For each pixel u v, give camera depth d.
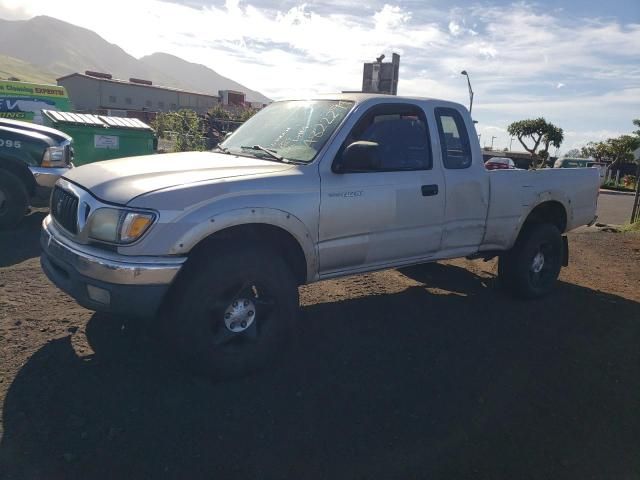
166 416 3.11
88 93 68.56
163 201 3.31
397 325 4.77
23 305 4.63
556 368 4.09
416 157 4.63
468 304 5.50
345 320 4.82
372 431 3.11
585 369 4.11
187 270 3.46
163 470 2.66
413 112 4.68
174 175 3.61
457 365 4.03
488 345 4.45
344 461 2.82
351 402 3.41
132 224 3.25
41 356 3.72
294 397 3.42
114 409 3.14
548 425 3.29
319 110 4.52
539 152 27.70
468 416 3.34
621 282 6.98
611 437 3.20
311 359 3.98
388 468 2.79
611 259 8.62
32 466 2.62
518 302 5.69
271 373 3.72
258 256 3.59
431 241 4.75
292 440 2.97
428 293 5.79
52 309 4.59
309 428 3.09
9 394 3.21
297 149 4.21
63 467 2.62
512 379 3.87
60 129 11.61
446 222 4.82
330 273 4.17
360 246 4.23
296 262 4.05
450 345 4.39
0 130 7.39
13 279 5.32
